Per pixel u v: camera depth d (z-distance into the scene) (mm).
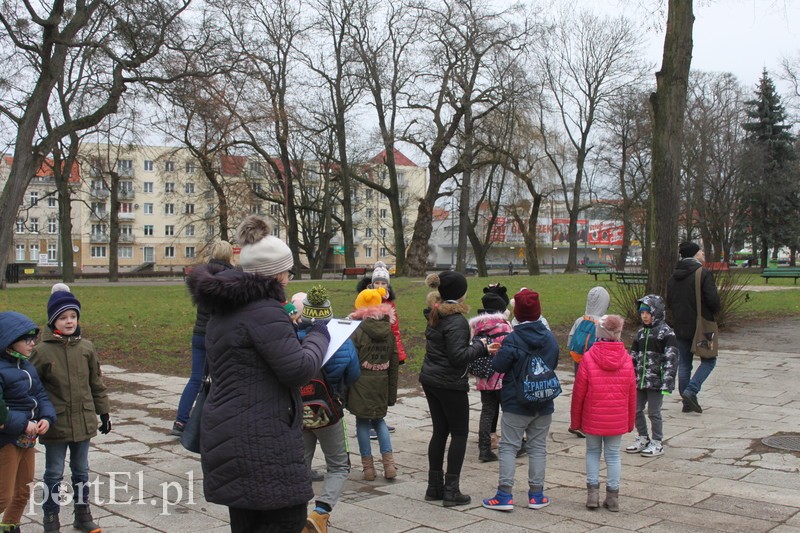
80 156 37375
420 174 84875
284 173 39438
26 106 22203
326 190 47625
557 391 5277
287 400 3301
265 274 3355
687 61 13953
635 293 15609
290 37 35406
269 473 3152
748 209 48438
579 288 24672
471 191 43375
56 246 82438
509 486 5277
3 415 4117
